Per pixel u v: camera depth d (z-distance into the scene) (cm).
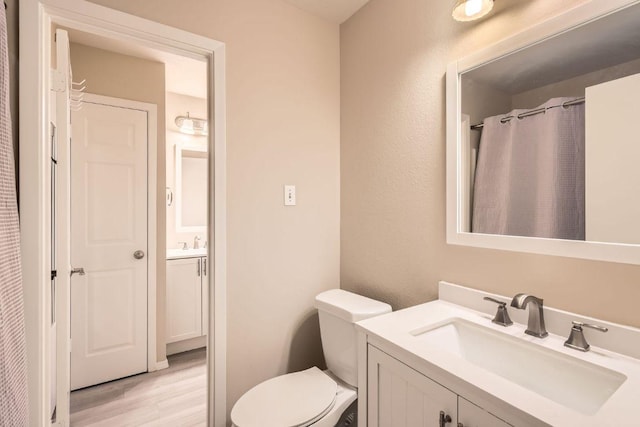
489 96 118
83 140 215
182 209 309
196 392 211
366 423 107
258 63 163
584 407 82
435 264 139
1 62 82
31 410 109
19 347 87
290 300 175
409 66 150
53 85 120
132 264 232
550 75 102
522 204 109
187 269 269
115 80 227
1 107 82
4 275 81
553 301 101
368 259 175
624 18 87
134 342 233
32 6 110
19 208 108
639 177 84
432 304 130
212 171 152
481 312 120
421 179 145
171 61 241
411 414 90
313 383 142
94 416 185
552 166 101
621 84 87
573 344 91
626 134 86
